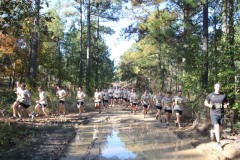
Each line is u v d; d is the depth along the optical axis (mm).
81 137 12727
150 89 35969
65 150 10125
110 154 9672
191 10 18828
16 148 9734
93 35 46500
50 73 34375
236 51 11500
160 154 9641
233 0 12523
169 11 20422
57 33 38188
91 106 27734
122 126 16156
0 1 6625
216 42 12977
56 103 21219
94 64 51500
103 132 14109
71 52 51500
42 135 12258
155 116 20844
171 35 19781
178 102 14805
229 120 11703
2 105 16453
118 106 33281
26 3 6977
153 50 29625
